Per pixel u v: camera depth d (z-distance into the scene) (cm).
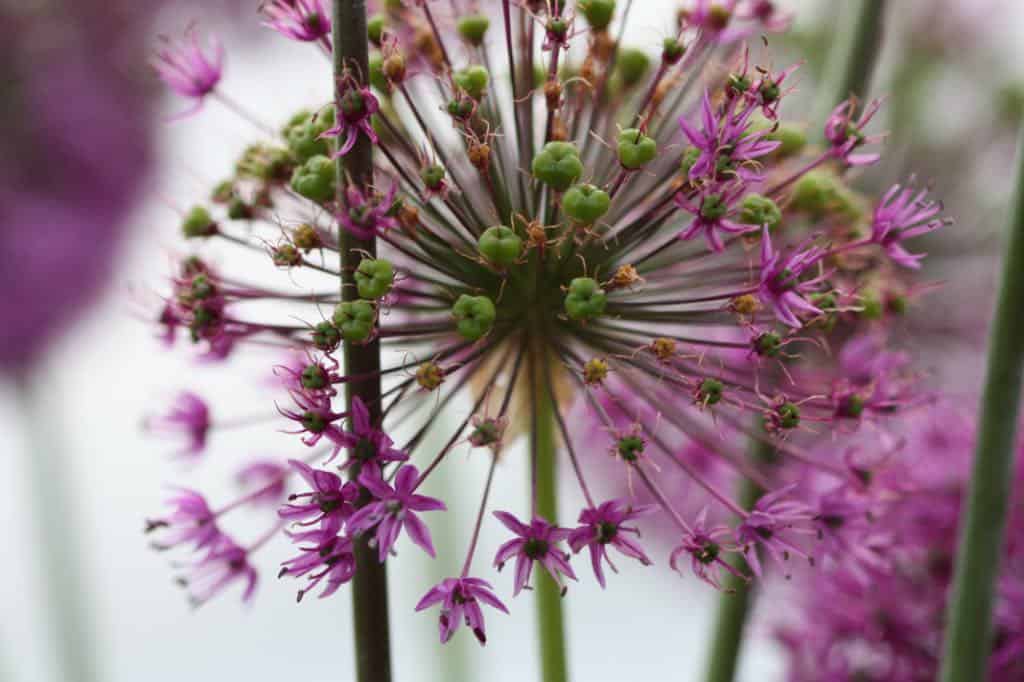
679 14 44
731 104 42
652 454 51
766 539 42
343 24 40
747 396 44
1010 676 48
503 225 43
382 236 42
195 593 44
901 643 49
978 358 55
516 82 44
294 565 40
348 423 41
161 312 44
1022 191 43
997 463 44
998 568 44
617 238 43
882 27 47
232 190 44
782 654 51
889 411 45
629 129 42
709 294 45
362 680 42
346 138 41
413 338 43
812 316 43
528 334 43
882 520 47
